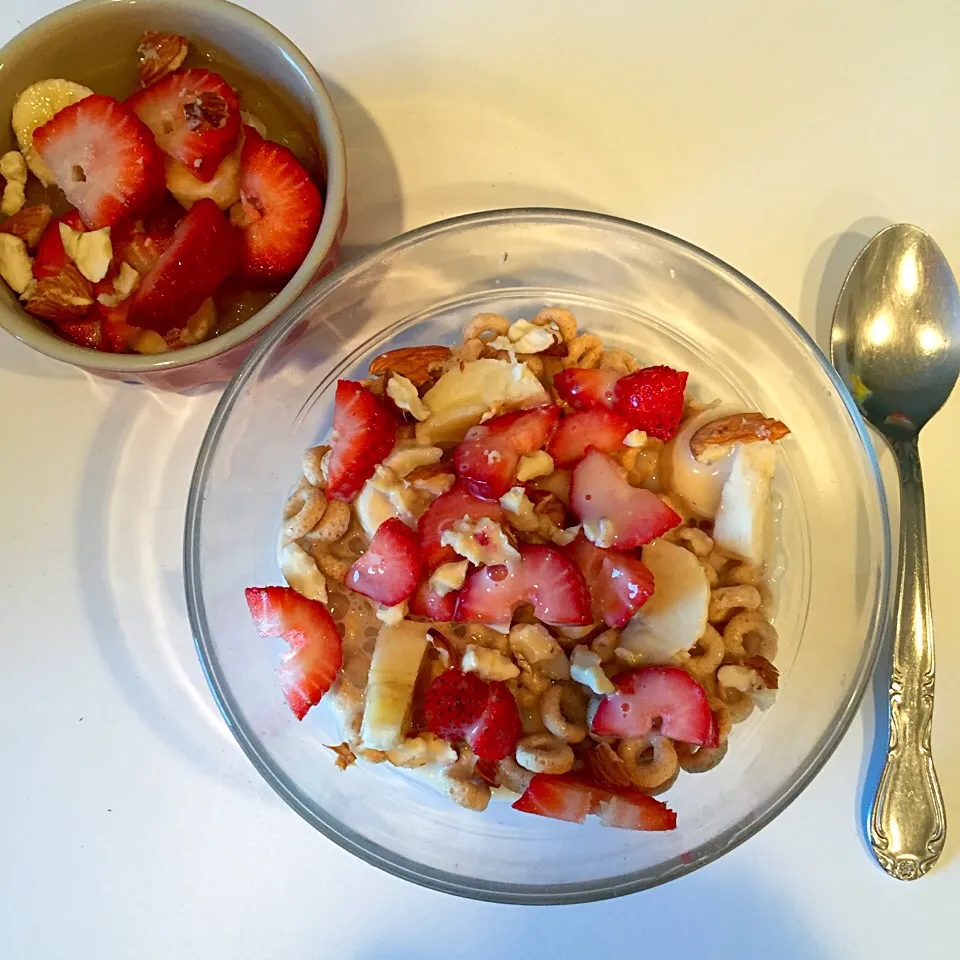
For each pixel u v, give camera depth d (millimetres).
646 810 225
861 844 245
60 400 259
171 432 260
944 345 257
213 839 245
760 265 268
